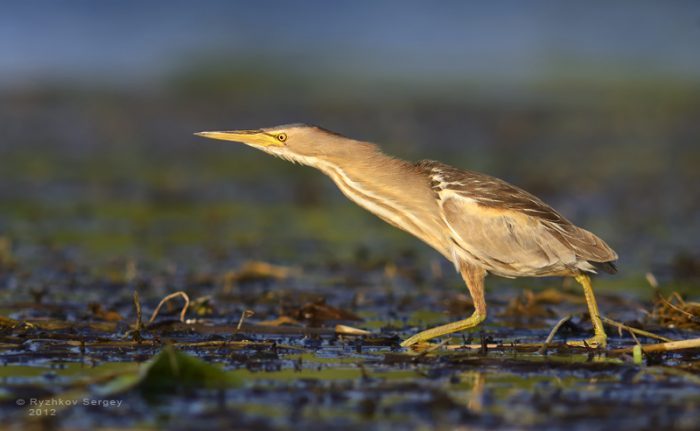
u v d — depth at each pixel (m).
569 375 8.49
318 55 33.78
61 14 34.78
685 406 7.52
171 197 18.88
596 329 9.78
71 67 31.78
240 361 8.95
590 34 35.19
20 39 33.38
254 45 33.97
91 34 33.97
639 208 17.73
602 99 29.72
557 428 7.03
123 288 12.43
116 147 23.38
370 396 7.78
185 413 7.33
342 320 11.00
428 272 13.88
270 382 8.20
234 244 15.25
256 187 20.06
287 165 22.48
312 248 15.20
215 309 11.17
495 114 27.55
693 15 34.59
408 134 24.47
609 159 22.14
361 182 10.35
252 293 12.19
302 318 10.98
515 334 10.43
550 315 11.34
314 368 8.73
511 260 9.80
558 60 33.69
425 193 10.18
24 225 16.23
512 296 12.26
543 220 9.87
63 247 14.73
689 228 16.33
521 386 8.13
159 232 16.00
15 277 12.84
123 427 7.02
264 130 10.56
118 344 9.45
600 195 18.67
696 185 19.58
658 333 10.36
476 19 37.25
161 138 24.44
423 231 10.30
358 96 29.47
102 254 14.35
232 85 30.55
